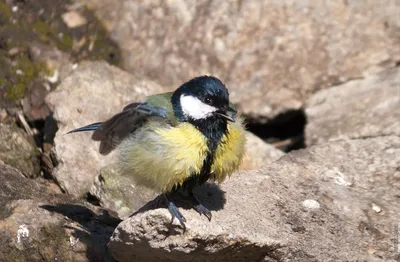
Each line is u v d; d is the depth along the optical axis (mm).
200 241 8352
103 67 12922
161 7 14383
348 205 9812
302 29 14156
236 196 9586
